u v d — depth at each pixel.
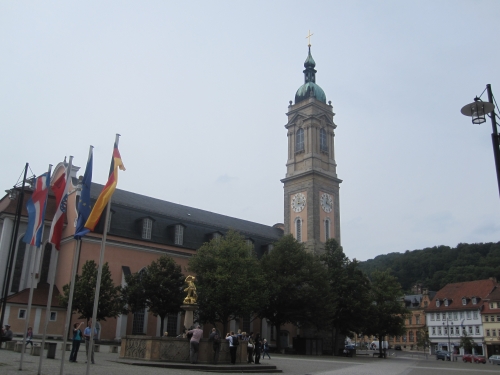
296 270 65.44
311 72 96.56
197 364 31.17
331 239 76.25
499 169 18.00
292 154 90.69
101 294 47.81
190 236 72.00
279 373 32.22
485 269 152.62
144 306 53.59
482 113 18.33
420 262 185.75
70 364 27.16
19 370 21.94
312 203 84.62
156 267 55.12
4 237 56.34
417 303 152.88
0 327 35.56
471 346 117.56
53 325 53.34
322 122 91.62
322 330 70.75
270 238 87.75
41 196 26.66
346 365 45.25
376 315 78.06
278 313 64.94
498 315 118.75
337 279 72.69
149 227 66.69
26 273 56.78
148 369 26.97
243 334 40.03
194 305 36.94
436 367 49.78
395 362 60.22
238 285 55.47
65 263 58.41
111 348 46.28
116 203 64.69
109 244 60.31
